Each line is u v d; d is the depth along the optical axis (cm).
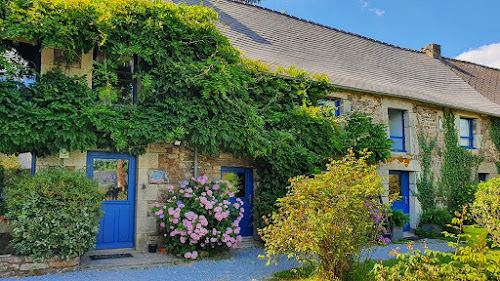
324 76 900
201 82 703
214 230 665
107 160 717
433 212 1061
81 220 562
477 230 561
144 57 685
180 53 722
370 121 997
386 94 1011
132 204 731
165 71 703
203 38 751
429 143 1145
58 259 555
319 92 915
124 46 670
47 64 666
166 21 714
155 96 709
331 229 479
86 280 517
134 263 616
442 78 1388
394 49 1464
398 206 1090
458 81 1416
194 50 755
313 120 858
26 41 654
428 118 1155
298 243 486
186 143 775
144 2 699
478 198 663
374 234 529
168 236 695
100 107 652
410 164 1096
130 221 729
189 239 665
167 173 751
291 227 499
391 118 1166
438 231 1048
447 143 1180
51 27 615
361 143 949
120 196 723
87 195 571
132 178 736
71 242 549
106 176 713
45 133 607
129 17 676
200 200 687
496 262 361
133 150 712
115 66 707
